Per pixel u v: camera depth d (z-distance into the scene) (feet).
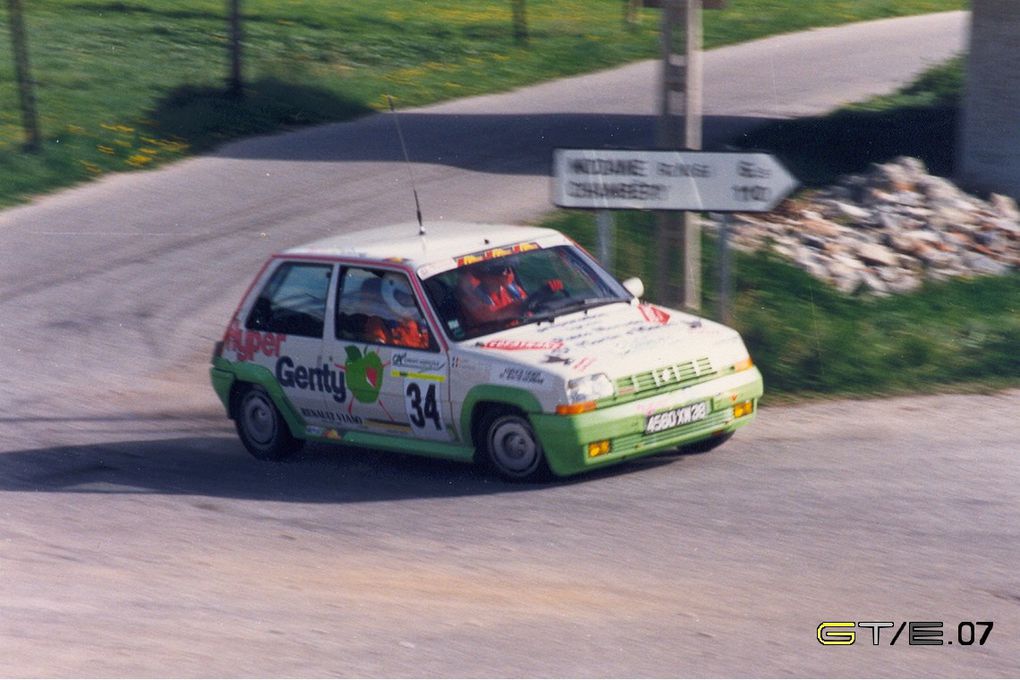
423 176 209.46
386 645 63.36
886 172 175.01
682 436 89.86
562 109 273.54
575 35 377.71
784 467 91.15
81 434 114.01
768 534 77.00
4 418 119.55
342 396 96.68
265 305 102.42
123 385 129.49
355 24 385.29
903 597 66.49
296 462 102.47
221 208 198.18
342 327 96.84
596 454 85.87
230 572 76.02
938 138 224.33
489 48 352.28
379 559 76.89
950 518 78.59
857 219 164.04
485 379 88.33
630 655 60.85
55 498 94.99
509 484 90.33
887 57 334.85
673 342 91.09
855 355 118.73
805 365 117.08
